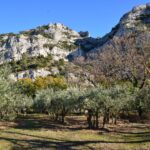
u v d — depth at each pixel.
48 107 50.72
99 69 65.94
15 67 174.75
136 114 55.97
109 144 26.92
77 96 42.50
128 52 59.09
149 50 57.53
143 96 37.56
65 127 41.00
